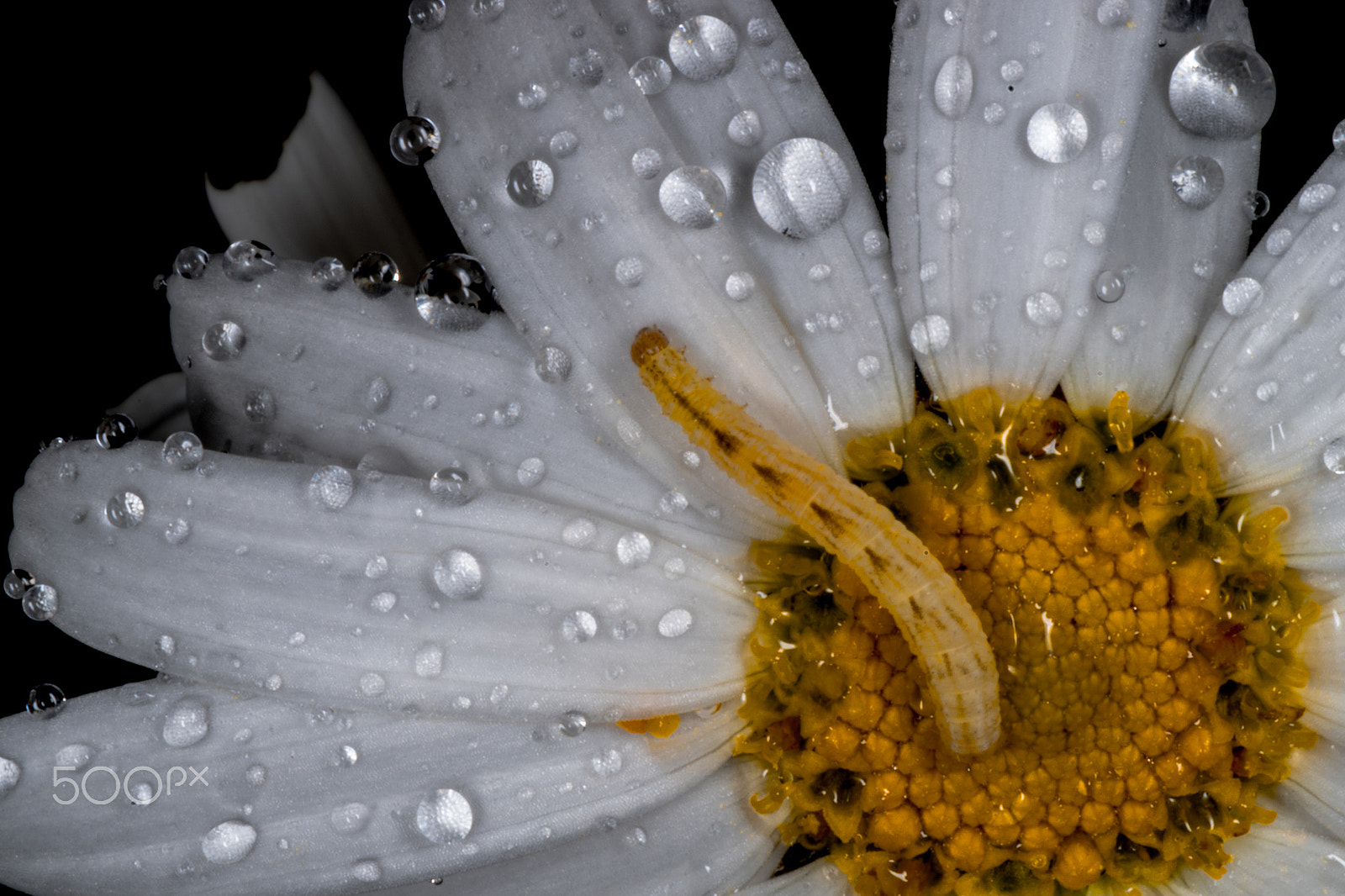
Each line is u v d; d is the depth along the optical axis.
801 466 0.10
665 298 0.10
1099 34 0.10
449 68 0.10
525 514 0.10
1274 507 0.10
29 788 0.10
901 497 0.10
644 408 0.10
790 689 0.10
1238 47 0.10
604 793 0.10
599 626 0.10
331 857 0.10
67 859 0.10
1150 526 0.10
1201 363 0.10
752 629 0.10
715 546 0.10
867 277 0.10
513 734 0.10
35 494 0.10
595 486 0.10
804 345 0.10
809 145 0.10
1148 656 0.10
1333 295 0.10
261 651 0.10
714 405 0.10
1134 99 0.10
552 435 0.10
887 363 0.10
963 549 0.10
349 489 0.10
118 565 0.10
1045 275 0.10
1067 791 0.10
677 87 0.10
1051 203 0.10
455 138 0.10
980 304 0.10
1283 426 0.10
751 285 0.10
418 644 0.10
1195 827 0.10
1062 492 0.10
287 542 0.10
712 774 0.10
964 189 0.10
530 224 0.10
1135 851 0.10
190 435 0.10
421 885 0.10
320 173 0.11
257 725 0.10
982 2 0.10
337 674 0.10
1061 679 0.10
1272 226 0.10
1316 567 0.10
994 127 0.10
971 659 0.10
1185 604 0.10
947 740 0.10
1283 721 0.10
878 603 0.10
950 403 0.10
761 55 0.10
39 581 0.10
